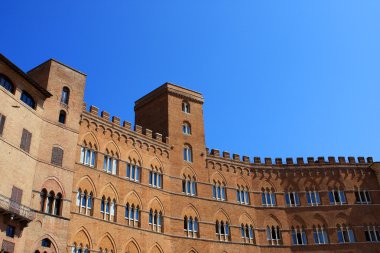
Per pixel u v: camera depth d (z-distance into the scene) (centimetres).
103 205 5725
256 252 7038
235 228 7069
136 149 6481
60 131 5444
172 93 7506
